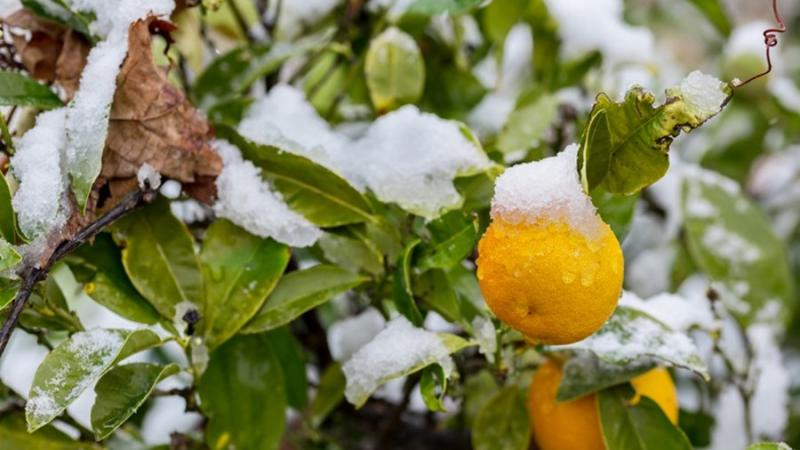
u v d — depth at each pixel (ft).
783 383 3.10
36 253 2.32
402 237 2.52
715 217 3.09
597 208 2.39
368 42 2.97
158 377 2.36
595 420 2.52
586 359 2.51
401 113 2.59
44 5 2.49
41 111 2.53
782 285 3.04
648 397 2.51
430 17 2.94
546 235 2.24
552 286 2.23
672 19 3.71
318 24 3.01
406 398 2.84
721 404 3.10
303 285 2.52
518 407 2.62
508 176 2.28
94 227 2.34
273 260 2.48
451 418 3.03
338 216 2.50
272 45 2.77
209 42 2.85
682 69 3.68
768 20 5.06
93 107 2.35
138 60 2.39
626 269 3.34
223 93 2.72
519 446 2.60
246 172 2.49
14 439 2.52
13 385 3.49
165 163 2.42
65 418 2.58
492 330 2.48
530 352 2.61
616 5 3.27
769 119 3.38
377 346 2.43
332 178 2.47
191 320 2.44
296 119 2.63
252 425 2.59
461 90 3.03
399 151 2.54
